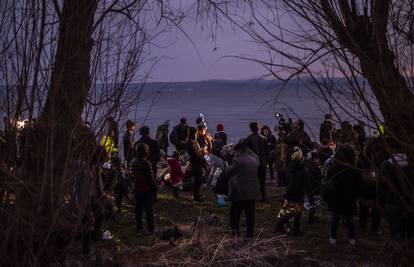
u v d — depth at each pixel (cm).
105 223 947
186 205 1166
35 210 316
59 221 324
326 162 859
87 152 333
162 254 631
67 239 330
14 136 324
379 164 315
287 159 1049
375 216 865
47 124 327
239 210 841
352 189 783
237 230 842
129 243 802
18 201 313
